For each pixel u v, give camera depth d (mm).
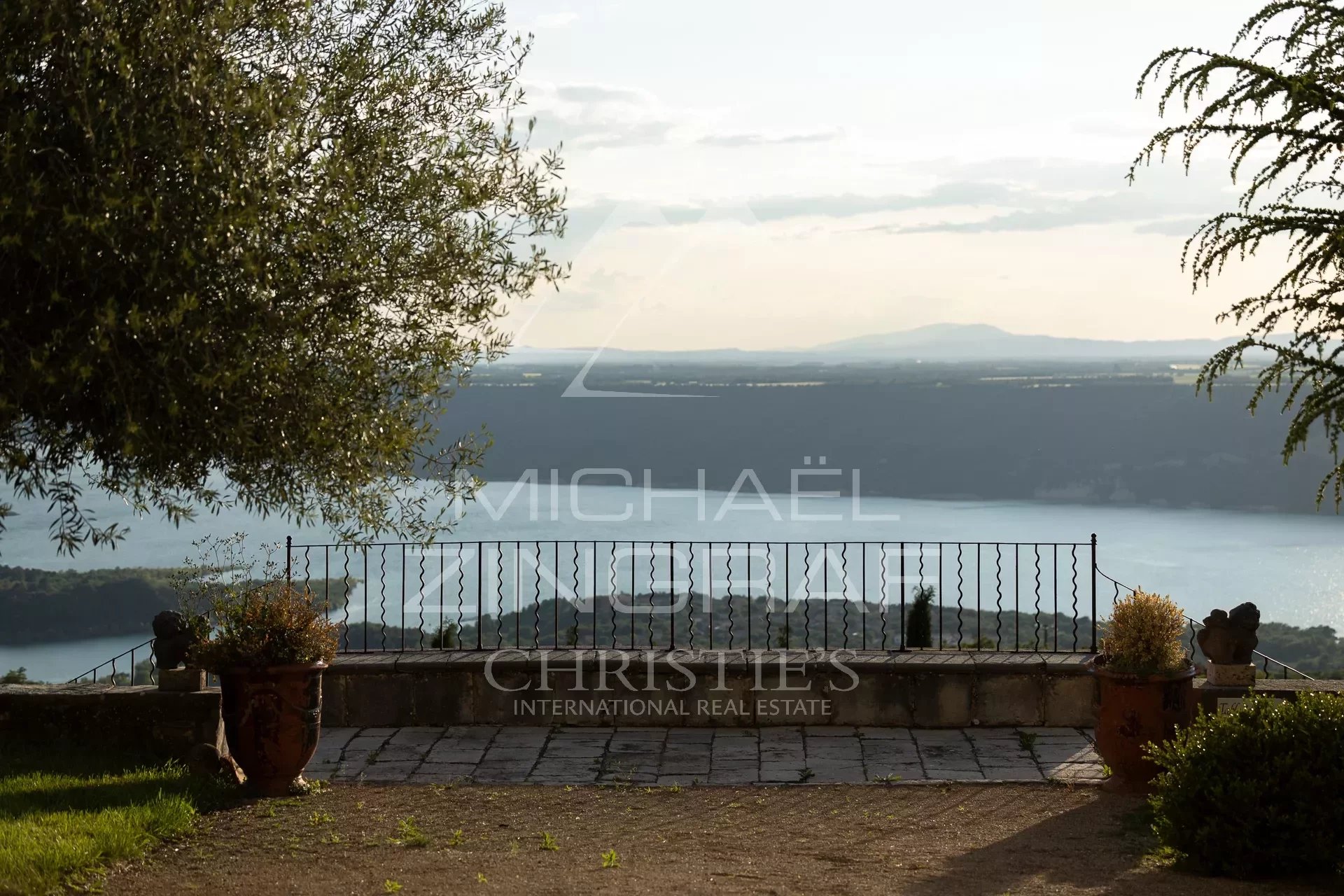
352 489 5238
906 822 7004
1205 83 5047
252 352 4352
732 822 7066
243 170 4363
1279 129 4910
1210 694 8695
